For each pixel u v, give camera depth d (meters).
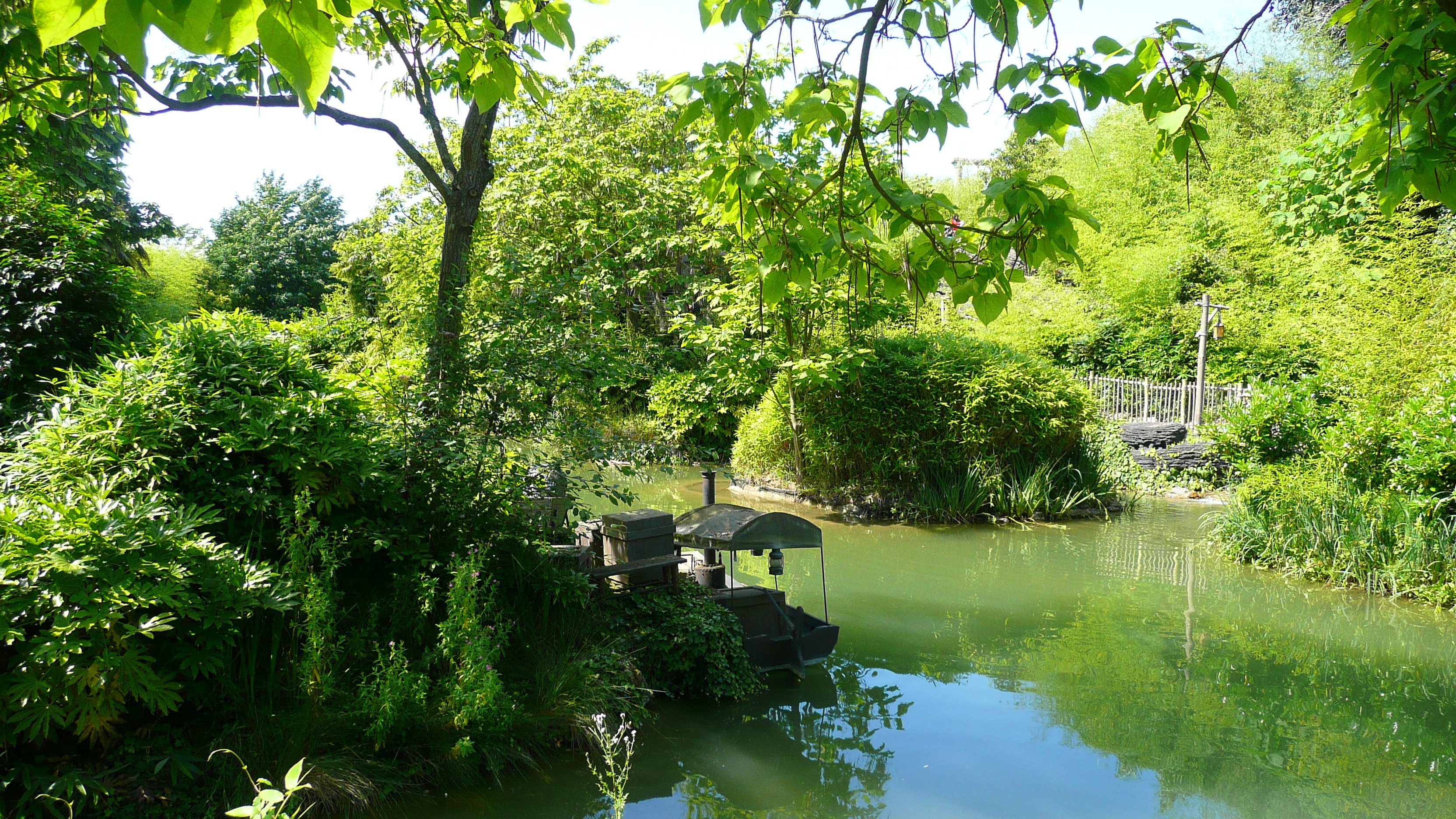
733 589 6.96
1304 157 13.87
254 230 40.78
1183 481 14.90
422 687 4.83
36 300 8.27
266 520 5.29
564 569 6.17
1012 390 12.76
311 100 1.20
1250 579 9.52
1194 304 20.59
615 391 18.34
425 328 6.66
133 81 4.95
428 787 4.64
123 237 16.50
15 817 3.73
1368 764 5.30
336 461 5.27
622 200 17.48
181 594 4.14
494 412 6.29
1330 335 14.71
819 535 7.12
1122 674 6.81
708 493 8.62
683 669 6.14
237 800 4.07
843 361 12.58
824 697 6.35
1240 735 5.74
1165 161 25.22
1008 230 2.41
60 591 3.87
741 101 2.56
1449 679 6.69
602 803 4.71
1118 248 24.11
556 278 7.40
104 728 4.07
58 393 7.83
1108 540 11.41
